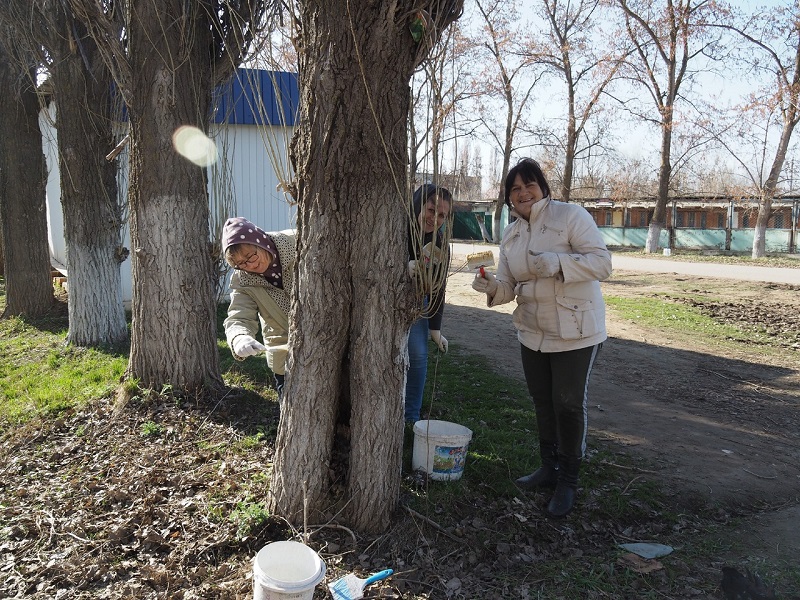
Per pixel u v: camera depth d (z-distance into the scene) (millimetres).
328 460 3275
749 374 7266
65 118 7215
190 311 5242
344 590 2707
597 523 3639
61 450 4426
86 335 7621
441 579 2957
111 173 7629
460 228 34750
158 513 3447
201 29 5195
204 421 4867
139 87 5043
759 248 26156
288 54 3725
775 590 2992
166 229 5145
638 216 37375
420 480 3730
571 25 28188
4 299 11008
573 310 3428
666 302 12672
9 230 9484
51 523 3398
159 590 2875
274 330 3623
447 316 10594
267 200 10703
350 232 3104
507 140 31812
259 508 3295
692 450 4812
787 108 24266
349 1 2893
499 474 4004
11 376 6520
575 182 40500
